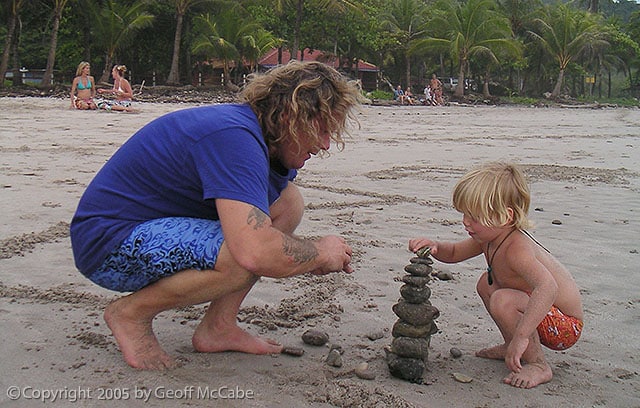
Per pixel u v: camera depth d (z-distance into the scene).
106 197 2.82
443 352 3.28
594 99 64.69
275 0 40.69
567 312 3.06
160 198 2.82
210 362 3.04
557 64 62.84
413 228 5.84
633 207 7.07
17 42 37.84
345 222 6.01
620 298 4.14
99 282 2.90
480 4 47.16
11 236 5.14
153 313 2.96
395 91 45.81
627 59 70.12
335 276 4.39
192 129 2.75
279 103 2.78
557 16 57.25
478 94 57.53
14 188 7.05
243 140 2.69
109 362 2.98
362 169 9.41
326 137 2.86
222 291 2.78
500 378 3.00
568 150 12.93
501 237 3.08
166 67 47.66
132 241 2.75
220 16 40.97
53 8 38.66
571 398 2.84
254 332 3.44
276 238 2.66
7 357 3.00
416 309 2.91
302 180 8.27
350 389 2.77
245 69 48.81
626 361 3.24
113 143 11.45
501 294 3.07
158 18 44.03
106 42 38.19
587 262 4.92
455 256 3.31
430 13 52.75
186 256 2.71
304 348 3.25
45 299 3.80
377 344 3.33
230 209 2.61
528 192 3.02
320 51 53.56
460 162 10.52
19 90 33.34
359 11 43.44
